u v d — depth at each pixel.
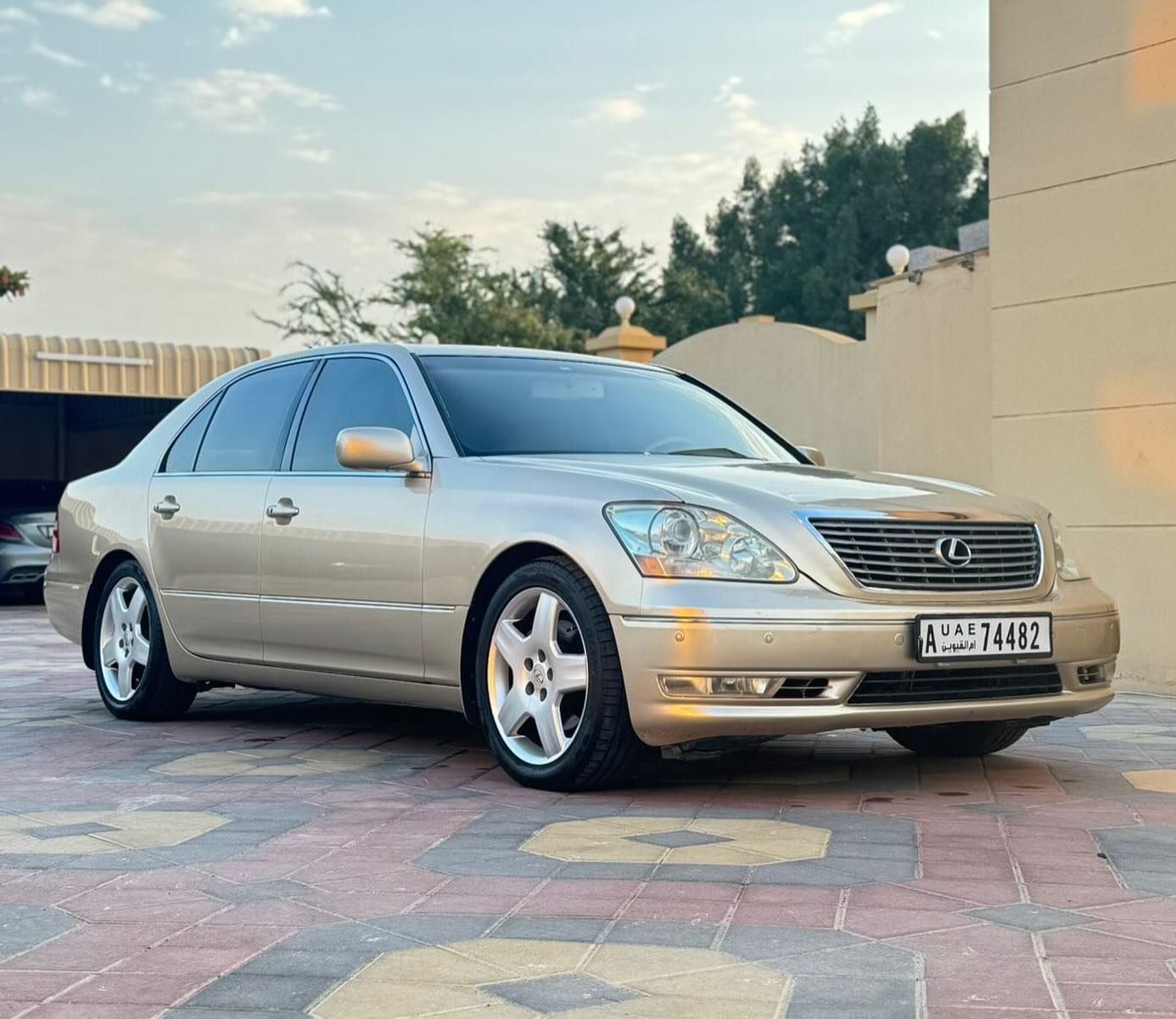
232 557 5.68
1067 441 7.89
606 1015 2.47
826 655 4.18
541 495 4.60
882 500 4.50
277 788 4.61
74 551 6.59
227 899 3.24
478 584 4.71
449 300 51.91
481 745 5.53
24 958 2.83
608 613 4.29
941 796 4.48
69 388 18.11
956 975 2.66
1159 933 2.93
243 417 6.00
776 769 5.02
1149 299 7.51
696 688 4.18
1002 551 4.59
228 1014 2.51
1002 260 8.20
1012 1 8.11
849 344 13.72
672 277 61.22
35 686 7.82
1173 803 4.36
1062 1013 2.46
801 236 68.19
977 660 4.39
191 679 6.02
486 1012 2.49
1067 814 4.18
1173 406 7.42
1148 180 7.50
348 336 47.38
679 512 4.30
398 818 4.12
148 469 6.33
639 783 4.71
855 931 2.95
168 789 4.61
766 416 14.57
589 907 3.15
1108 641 4.77
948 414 11.41
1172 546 7.44
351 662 5.22
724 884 3.34
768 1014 2.46
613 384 5.68
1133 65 7.55
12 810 4.26
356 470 5.28
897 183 66.44
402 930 2.99
